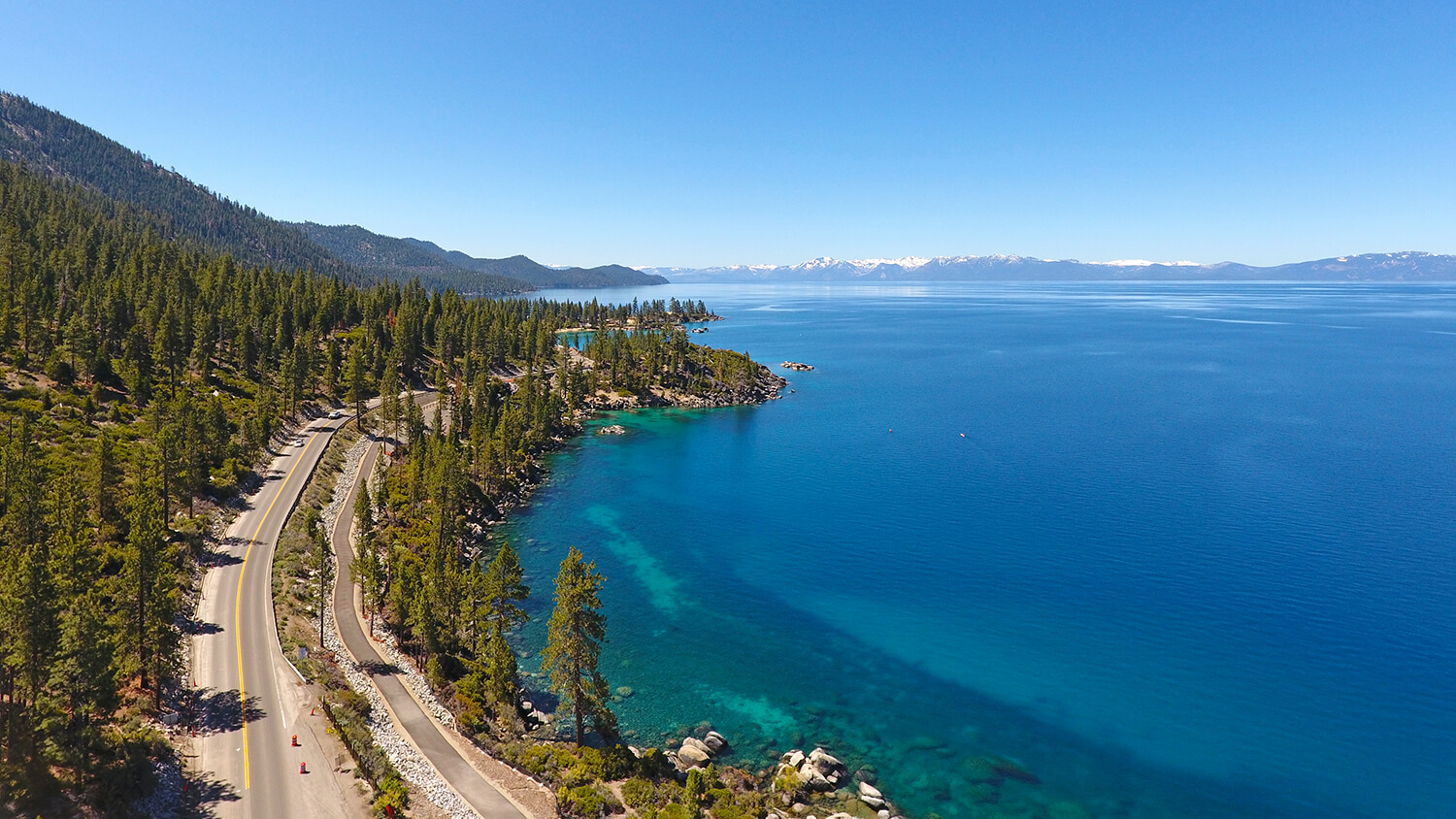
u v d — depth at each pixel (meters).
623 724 73.75
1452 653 84.88
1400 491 139.25
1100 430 196.25
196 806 52.44
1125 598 100.69
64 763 49.75
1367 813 62.19
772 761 68.81
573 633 65.88
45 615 50.44
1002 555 116.19
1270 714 75.31
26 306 151.62
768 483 156.50
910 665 85.88
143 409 140.12
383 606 89.12
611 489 153.00
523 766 61.66
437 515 115.12
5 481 87.12
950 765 68.44
